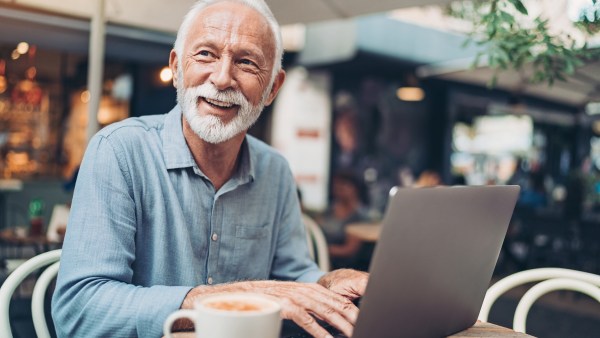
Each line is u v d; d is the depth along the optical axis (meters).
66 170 8.08
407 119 9.17
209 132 1.24
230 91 1.24
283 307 0.95
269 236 1.47
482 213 0.96
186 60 1.26
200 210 1.32
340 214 4.62
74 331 1.05
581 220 6.16
